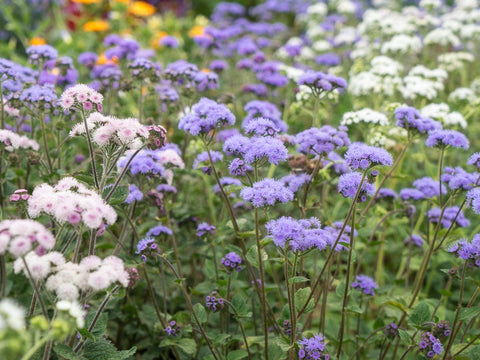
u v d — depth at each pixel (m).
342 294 1.16
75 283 0.92
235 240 1.41
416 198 1.30
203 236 1.28
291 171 1.26
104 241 1.35
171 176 1.28
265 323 1.09
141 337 1.30
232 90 2.10
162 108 1.53
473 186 1.15
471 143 1.81
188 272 1.41
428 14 2.39
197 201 1.60
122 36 2.49
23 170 1.34
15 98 1.27
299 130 1.71
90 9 2.86
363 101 1.80
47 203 0.96
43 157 1.35
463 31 2.09
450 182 1.17
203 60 2.09
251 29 2.55
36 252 0.91
